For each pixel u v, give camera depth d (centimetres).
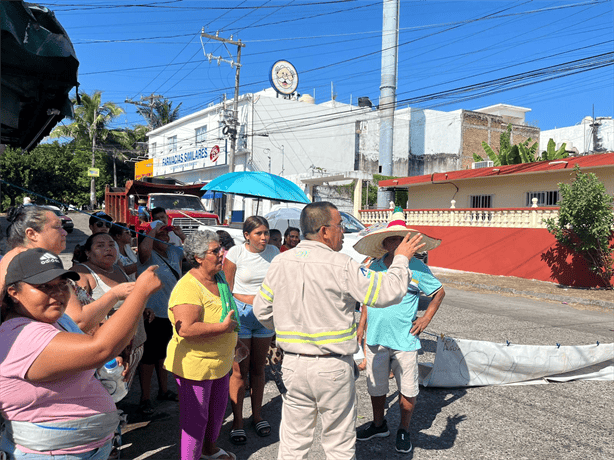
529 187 1723
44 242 248
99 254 340
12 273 179
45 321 183
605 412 437
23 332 175
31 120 532
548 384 513
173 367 300
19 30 330
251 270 398
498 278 1544
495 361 498
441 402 455
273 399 462
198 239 299
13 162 3203
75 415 185
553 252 1444
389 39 2875
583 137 3762
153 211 595
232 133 2636
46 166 3350
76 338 175
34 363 171
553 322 885
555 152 2016
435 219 1900
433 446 365
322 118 3278
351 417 256
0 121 444
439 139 3744
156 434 376
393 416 425
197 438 302
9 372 173
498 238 1636
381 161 2930
